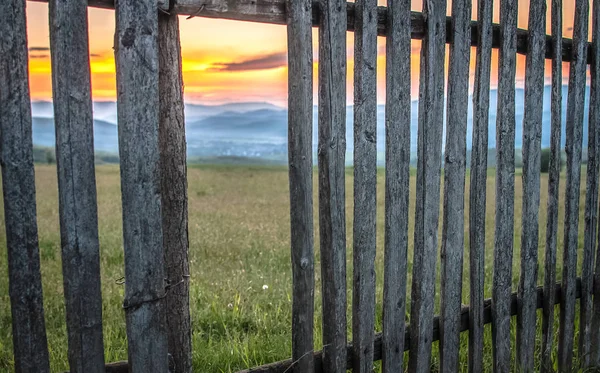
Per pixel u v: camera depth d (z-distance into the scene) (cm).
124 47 188
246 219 1010
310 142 233
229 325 425
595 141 345
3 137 173
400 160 260
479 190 291
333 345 254
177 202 211
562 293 349
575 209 343
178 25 206
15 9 171
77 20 180
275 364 246
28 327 184
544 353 349
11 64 172
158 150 200
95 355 197
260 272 563
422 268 277
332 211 241
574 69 328
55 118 180
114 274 544
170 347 217
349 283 517
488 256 626
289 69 225
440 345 297
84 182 186
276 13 222
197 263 609
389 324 272
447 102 274
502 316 319
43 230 804
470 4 274
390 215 261
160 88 203
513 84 297
